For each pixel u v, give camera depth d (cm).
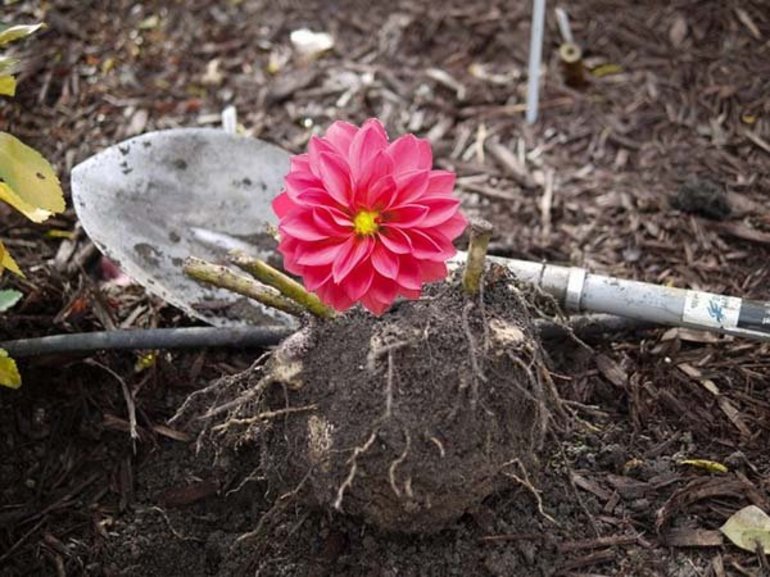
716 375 142
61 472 138
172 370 144
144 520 133
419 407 119
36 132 176
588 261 158
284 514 130
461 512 123
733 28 188
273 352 128
